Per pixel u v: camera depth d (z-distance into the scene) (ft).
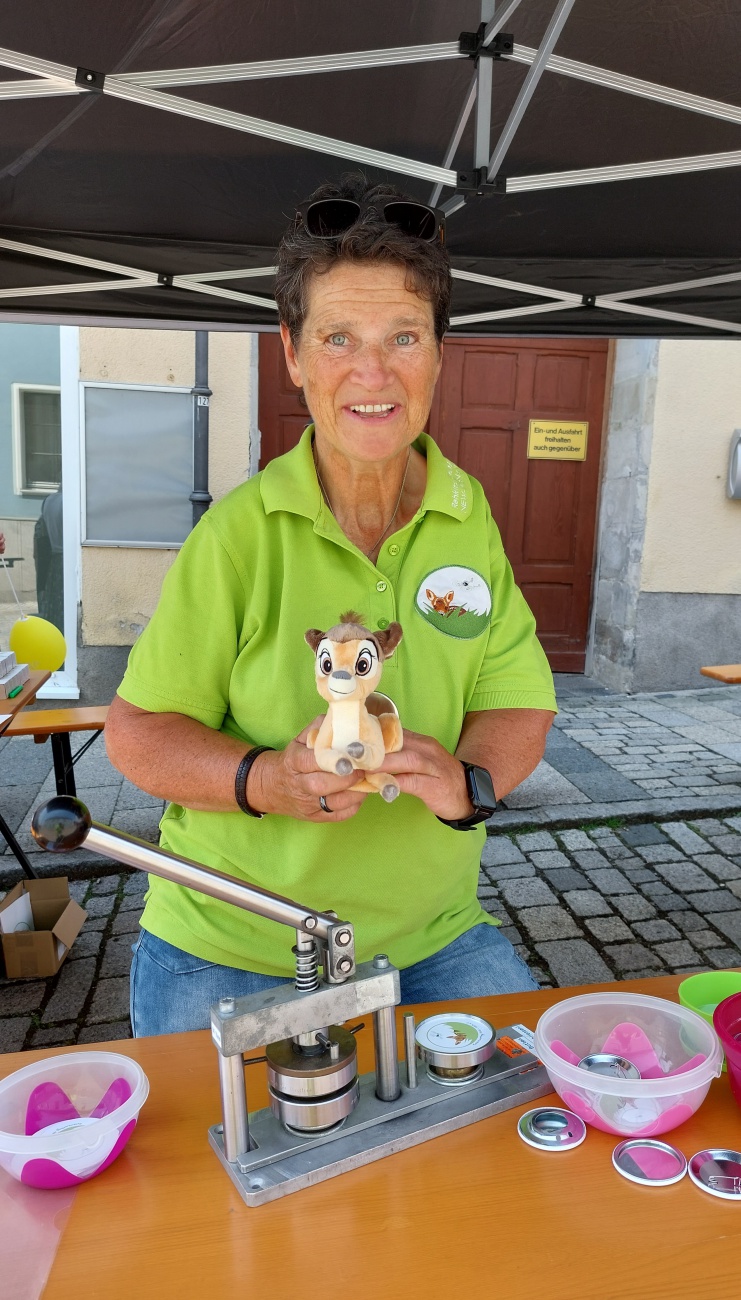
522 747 4.63
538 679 4.84
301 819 4.23
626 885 12.30
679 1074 3.18
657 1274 2.62
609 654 23.09
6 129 6.21
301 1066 3.11
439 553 4.66
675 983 4.22
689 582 21.80
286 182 7.22
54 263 8.30
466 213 7.63
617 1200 2.91
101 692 19.39
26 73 5.51
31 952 9.95
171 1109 3.40
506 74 5.77
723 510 21.54
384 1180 3.01
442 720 4.68
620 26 5.27
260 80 5.75
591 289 9.14
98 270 8.44
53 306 8.93
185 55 5.49
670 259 8.86
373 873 4.49
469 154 6.79
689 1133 3.24
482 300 9.24
